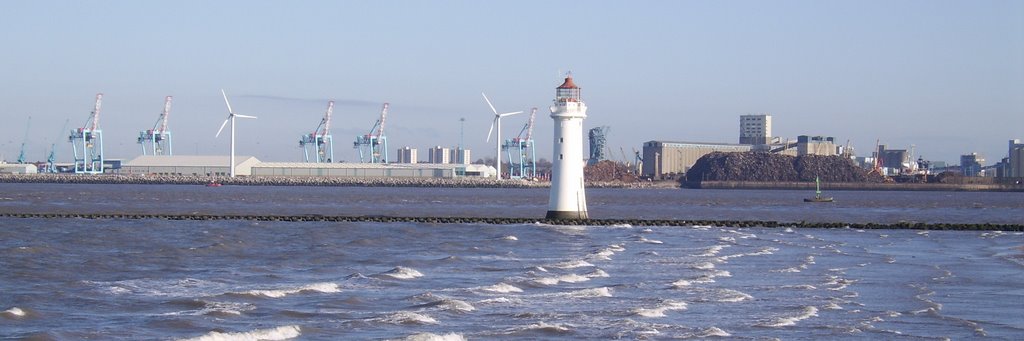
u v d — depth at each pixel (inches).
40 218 5600.4
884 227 5447.8
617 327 2042.3
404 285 2625.5
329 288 2509.8
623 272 2977.4
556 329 2000.5
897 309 2320.4
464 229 4911.4
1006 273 3070.9
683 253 3622.0
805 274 2984.7
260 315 2105.1
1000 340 1978.3
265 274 2859.3
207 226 5027.1
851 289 2655.0
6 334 1841.8
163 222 5329.7
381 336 1914.4
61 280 2618.1
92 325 1957.4
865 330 2053.4
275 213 7352.4
